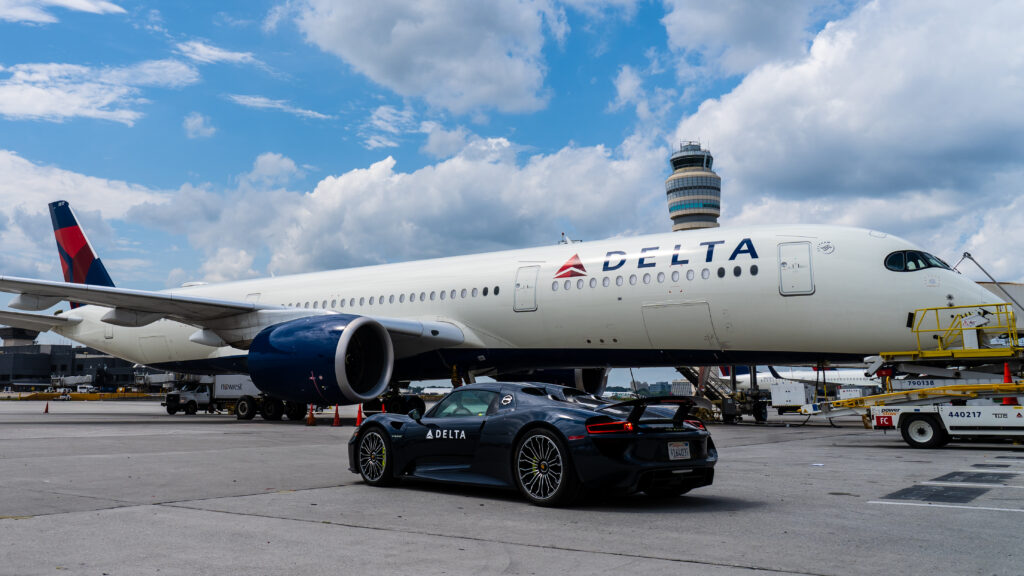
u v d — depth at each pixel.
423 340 20.56
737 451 12.75
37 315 28.14
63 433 16.77
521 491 7.06
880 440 15.41
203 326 21.36
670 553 4.91
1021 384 12.72
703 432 7.23
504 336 20.53
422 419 8.03
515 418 7.22
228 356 24.25
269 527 5.75
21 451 11.95
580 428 6.70
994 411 12.67
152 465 9.96
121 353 27.81
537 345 20.16
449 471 7.72
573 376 23.70
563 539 5.38
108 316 20.27
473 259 21.98
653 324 18.31
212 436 15.93
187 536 5.36
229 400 29.41
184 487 7.91
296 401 18.72
